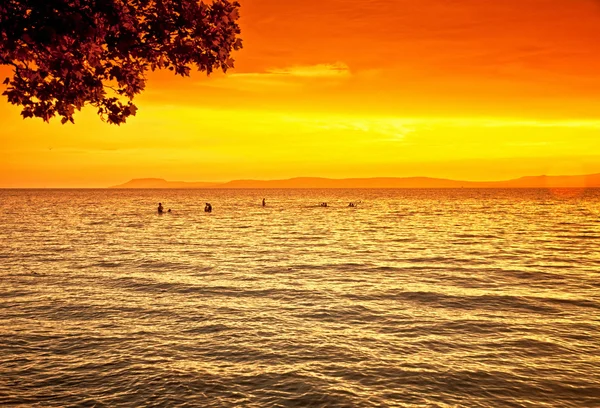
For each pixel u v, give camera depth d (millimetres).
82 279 29156
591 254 41094
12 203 166750
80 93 5430
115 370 14398
